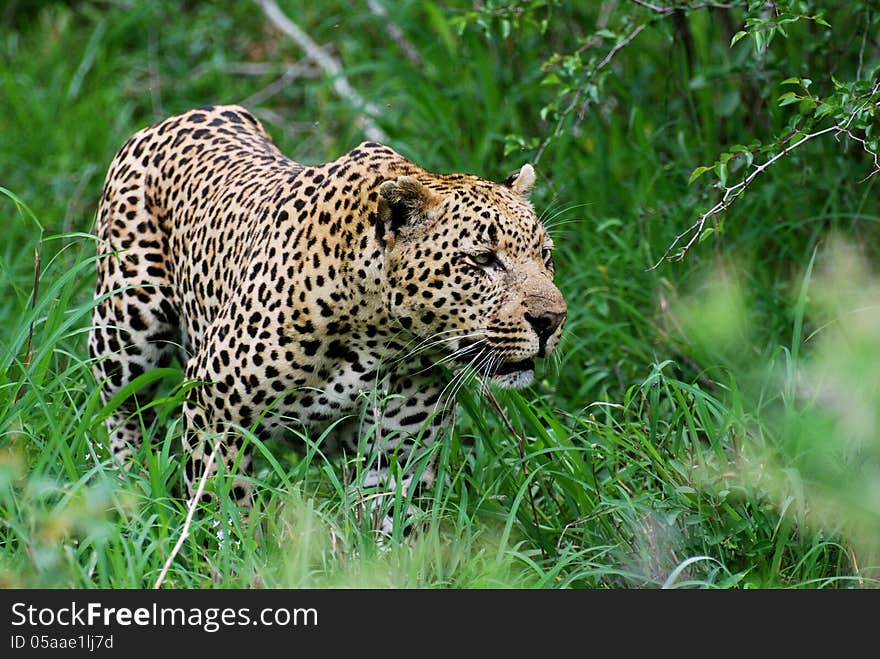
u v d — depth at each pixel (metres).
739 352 10.85
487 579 7.93
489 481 9.57
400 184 8.36
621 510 8.66
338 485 8.25
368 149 8.94
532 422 9.12
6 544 8.02
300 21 18.78
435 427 9.32
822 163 12.82
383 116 15.13
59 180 15.27
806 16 9.65
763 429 8.90
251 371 8.75
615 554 8.56
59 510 7.76
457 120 14.55
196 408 9.03
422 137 14.61
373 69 14.75
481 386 9.07
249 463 9.04
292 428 9.12
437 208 8.49
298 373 8.77
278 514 8.79
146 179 10.48
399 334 8.78
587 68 11.58
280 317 8.70
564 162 13.53
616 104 14.27
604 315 11.66
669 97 13.97
